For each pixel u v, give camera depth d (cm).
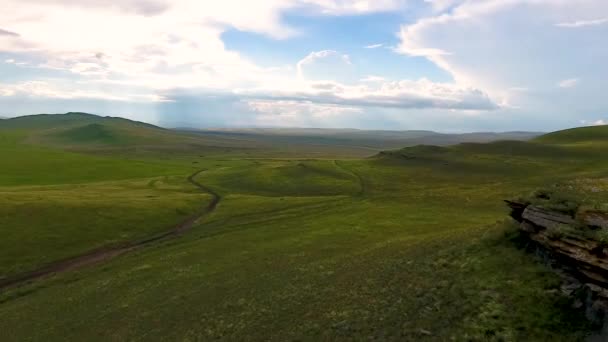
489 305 2822
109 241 8212
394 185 13712
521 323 2530
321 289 4303
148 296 5053
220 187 14775
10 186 13675
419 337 2773
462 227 6338
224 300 4572
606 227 2677
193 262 6366
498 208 8619
